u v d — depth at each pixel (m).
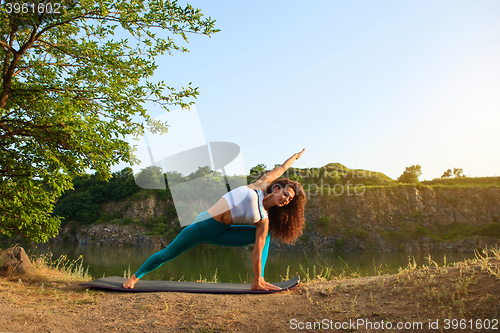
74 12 5.93
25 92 5.97
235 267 27.86
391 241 66.81
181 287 3.75
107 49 6.71
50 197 6.55
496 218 69.44
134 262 29.97
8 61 5.96
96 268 24.02
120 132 6.25
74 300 3.35
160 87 6.17
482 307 2.09
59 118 5.39
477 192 75.75
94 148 5.79
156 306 3.04
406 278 2.96
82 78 6.54
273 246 66.38
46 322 2.66
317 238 69.38
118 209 73.81
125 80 6.74
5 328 2.45
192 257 42.06
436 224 71.56
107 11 5.97
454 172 100.31
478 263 2.90
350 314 2.41
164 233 61.25
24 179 5.88
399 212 74.44
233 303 3.03
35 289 3.78
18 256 4.80
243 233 3.61
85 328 2.59
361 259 44.59
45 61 6.70
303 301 2.89
